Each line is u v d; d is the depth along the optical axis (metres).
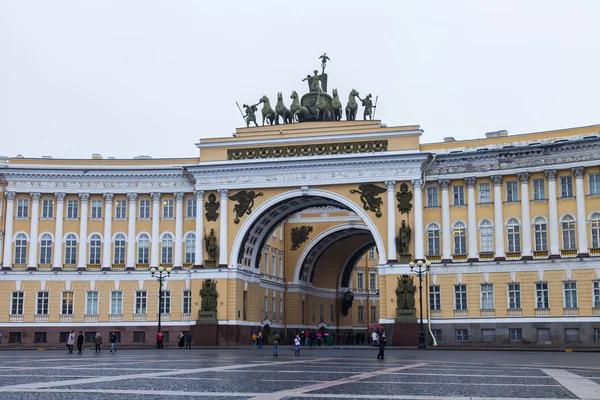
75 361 45.94
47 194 81.62
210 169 79.38
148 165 82.00
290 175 78.06
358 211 75.88
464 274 72.31
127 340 79.75
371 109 80.38
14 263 80.75
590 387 27.61
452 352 60.16
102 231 81.56
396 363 43.59
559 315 68.50
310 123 78.94
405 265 73.06
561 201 69.94
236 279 78.50
